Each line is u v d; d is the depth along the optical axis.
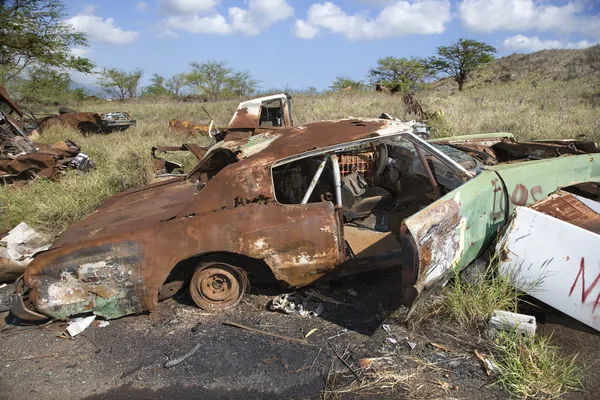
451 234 2.90
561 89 17.56
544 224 2.96
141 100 33.94
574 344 2.74
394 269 3.71
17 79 21.39
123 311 3.23
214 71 34.78
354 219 3.95
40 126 13.83
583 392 2.34
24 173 7.41
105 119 14.63
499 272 3.13
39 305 3.12
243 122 7.68
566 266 2.87
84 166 8.18
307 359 2.80
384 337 2.95
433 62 34.62
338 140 3.39
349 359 2.77
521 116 10.19
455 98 17.70
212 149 4.45
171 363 2.84
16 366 2.98
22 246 4.53
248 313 3.40
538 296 2.99
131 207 3.96
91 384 2.74
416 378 2.53
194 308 3.53
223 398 2.52
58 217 5.58
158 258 3.13
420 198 4.04
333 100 17.12
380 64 33.16
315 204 3.21
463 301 2.99
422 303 3.07
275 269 3.22
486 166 3.61
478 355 2.67
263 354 2.88
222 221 3.15
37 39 15.88
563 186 3.81
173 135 11.77
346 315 3.27
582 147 4.81
